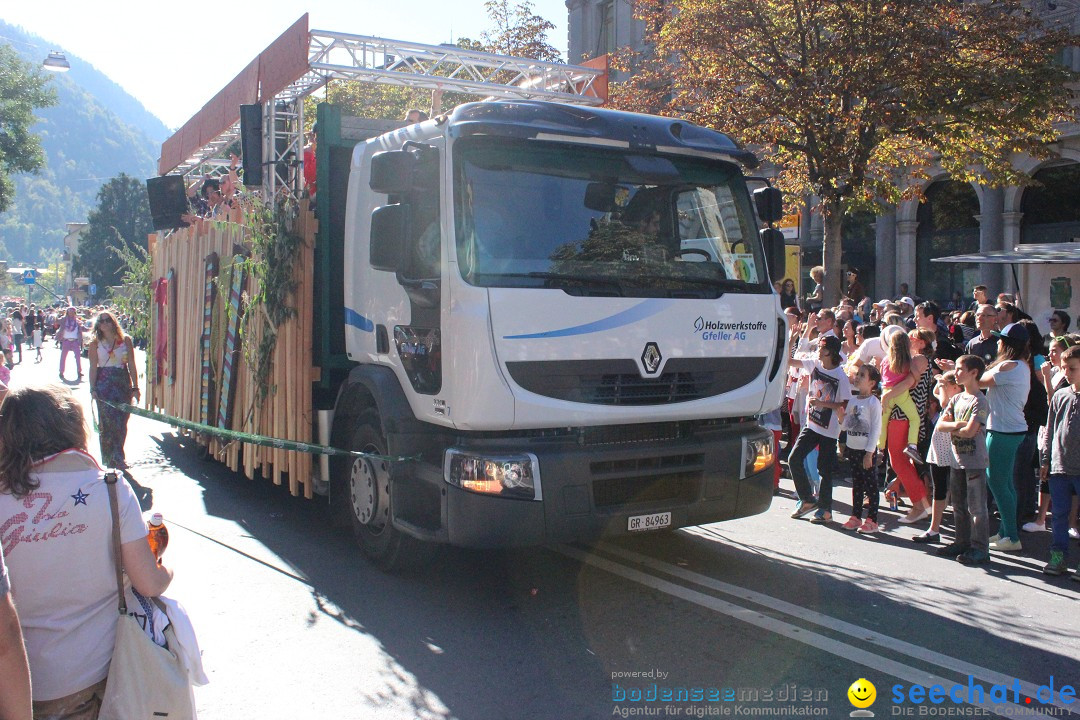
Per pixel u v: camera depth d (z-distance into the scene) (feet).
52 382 9.49
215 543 22.93
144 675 9.11
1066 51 63.41
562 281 17.57
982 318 29.66
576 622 17.46
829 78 42.34
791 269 57.52
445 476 17.52
